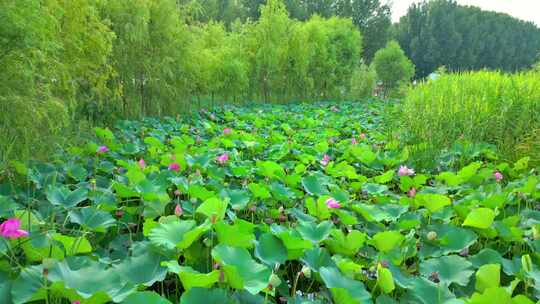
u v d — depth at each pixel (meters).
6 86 3.39
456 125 5.46
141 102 7.61
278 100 13.75
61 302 1.71
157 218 2.96
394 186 4.34
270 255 2.10
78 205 3.21
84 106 6.12
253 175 3.95
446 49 47.47
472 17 50.12
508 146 5.05
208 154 4.03
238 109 9.89
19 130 3.51
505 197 2.96
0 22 3.05
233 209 3.06
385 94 21.23
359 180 3.90
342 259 2.04
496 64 52.88
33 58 3.62
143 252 2.01
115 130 6.27
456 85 6.14
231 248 1.90
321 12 38.06
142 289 1.78
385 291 1.92
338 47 16.16
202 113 9.00
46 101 3.82
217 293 1.59
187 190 3.06
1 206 2.41
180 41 7.96
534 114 5.45
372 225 2.85
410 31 49.94
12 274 1.86
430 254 2.43
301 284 2.33
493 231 2.55
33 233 2.15
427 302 1.84
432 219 2.94
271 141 5.88
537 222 2.83
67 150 3.90
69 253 1.93
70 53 5.00
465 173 3.77
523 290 2.23
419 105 5.95
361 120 8.69
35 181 2.98
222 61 10.38
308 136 6.21
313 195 3.33
